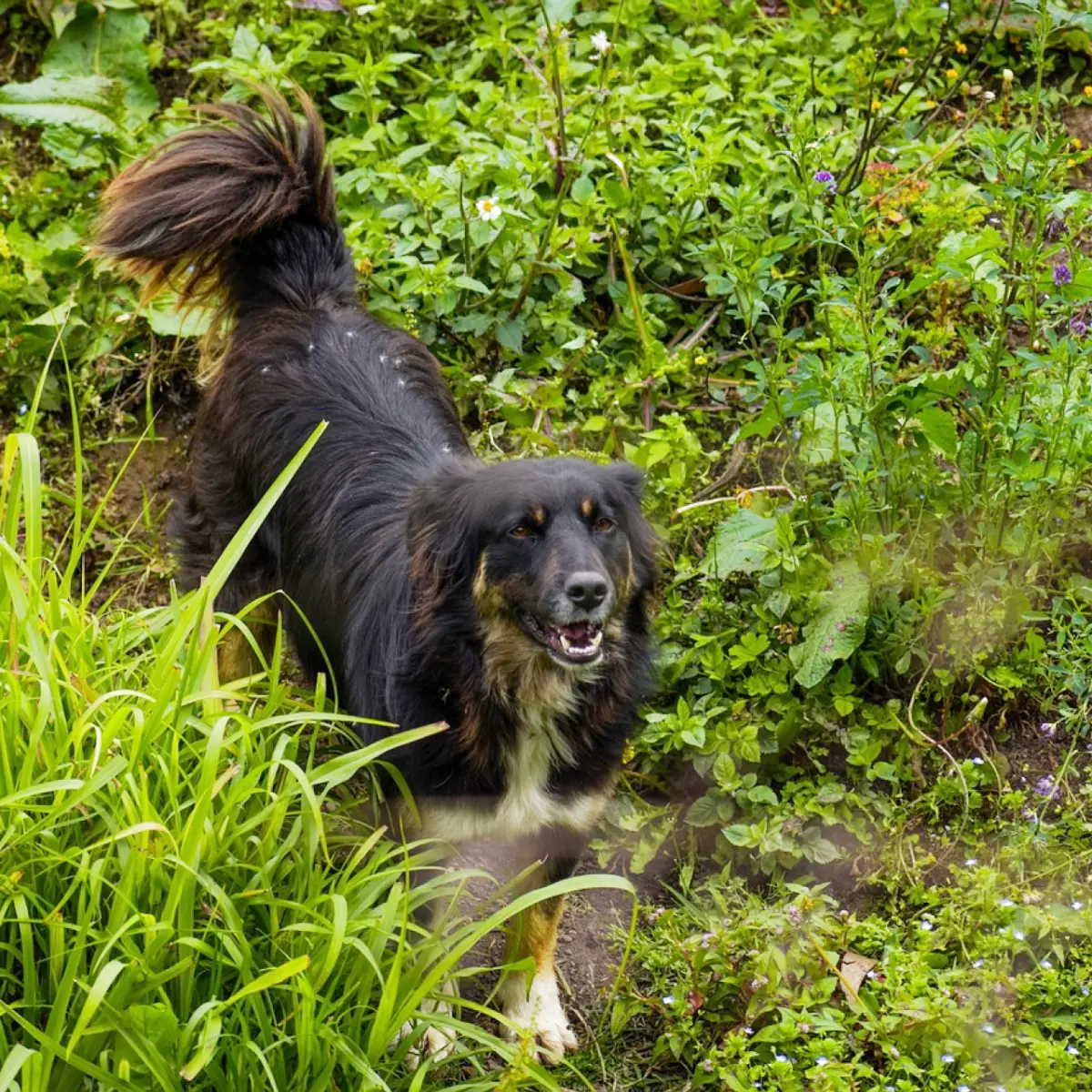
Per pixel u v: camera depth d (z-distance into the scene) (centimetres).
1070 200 317
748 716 321
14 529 296
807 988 301
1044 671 321
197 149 326
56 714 285
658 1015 307
